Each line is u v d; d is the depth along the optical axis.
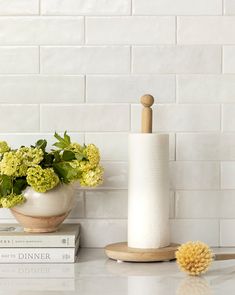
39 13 1.75
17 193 1.55
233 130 1.76
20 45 1.75
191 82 1.75
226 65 1.76
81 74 1.75
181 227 1.76
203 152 1.76
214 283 1.33
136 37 1.75
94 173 1.58
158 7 1.75
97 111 1.75
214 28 1.75
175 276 1.40
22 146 1.63
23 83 1.76
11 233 1.56
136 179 1.58
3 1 1.75
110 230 1.75
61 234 1.55
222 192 1.76
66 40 1.75
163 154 1.59
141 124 1.68
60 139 1.62
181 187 1.76
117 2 1.75
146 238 1.58
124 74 1.75
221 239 1.76
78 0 1.75
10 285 1.32
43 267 1.50
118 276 1.40
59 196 1.55
